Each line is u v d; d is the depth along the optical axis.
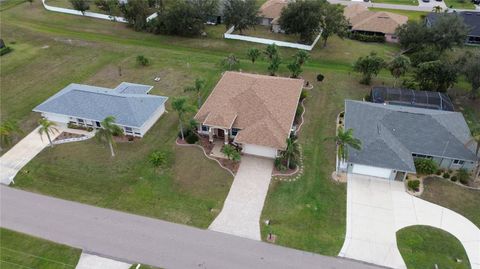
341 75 67.81
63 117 52.50
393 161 43.88
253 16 80.50
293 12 74.88
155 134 51.56
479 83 57.88
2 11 93.25
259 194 42.72
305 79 66.00
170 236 37.56
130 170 45.41
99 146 49.00
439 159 46.19
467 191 43.53
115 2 87.38
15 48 73.88
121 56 72.75
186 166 46.22
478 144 43.28
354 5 96.25
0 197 41.53
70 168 45.53
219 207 41.00
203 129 51.34
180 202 41.53
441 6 106.06
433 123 48.28
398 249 36.81
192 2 81.00
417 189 43.56
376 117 50.19
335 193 43.03
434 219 40.06
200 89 56.50
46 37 79.00
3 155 47.31
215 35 84.25
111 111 50.75
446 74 58.94
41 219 39.09
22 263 34.75
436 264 35.41
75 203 41.06
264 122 48.19
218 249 36.38
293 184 44.16
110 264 34.75
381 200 42.22
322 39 83.19
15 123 51.00
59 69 67.25
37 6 97.69
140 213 40.06
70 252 35.78
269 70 65.25
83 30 83.94
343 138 42.41
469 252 36.69
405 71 60.75
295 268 34.69
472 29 81.38
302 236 37.94
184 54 74.25
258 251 36.25
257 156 48.25
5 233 37.53
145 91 57.97
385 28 84.12
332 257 35.91
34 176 44.38
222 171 45.69
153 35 83.06
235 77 57.03
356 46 80.50
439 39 74.00
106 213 39.97
